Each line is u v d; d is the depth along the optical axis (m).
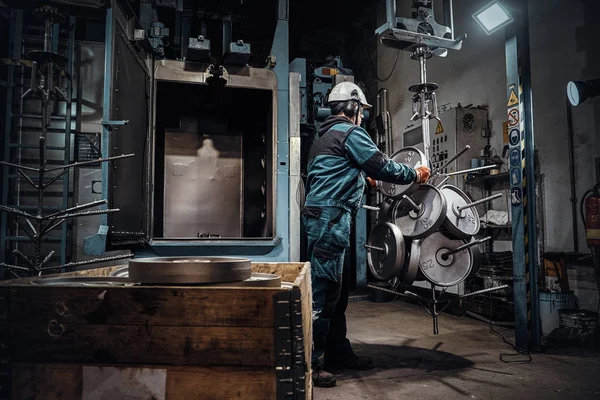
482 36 5.39
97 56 4.98
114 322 1.02
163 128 4.97
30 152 4.80
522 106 3.57
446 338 3.98
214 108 4.99
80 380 1.02
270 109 4.63
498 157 4.95
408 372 2.96
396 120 7.38
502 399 2.47
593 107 3.98
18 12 4.78
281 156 4.41
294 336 1.00
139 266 1.12
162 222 4.91
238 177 5.15
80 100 4.89
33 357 1.02
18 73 4.84
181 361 1.01
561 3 4.33
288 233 4.35
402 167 2.62
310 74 6.40
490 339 3.94
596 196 3.78
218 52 6.21
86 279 1.33
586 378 2.84
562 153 4.28
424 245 3.08
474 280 4.98
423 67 3.25
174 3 4.75
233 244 4.12
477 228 3.07
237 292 1.01
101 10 3.40
